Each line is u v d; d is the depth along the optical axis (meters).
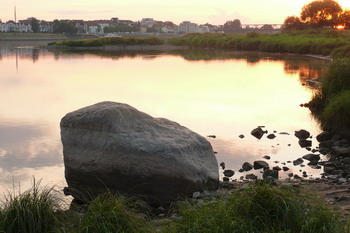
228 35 88.88
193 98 22.89
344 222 5.96
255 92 25.17
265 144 13.88
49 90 25.94
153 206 8.16
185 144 8.55
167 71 37.44
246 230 5.61
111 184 8.23
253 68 39.69
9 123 16.77
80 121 8.62
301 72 35.78
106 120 8.37
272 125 16.69
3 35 137.38
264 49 66.06
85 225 5.79
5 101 21.83
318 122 17.09
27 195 6.48
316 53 55.16
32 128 15.95
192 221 5.83
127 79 31.64
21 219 6.02
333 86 18.62
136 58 54.03
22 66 42.06
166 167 8.03
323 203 6.37
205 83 29.27
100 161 8.23
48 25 194.25
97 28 196.50
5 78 32.03
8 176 10.47
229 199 6.36
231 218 5.71
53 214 6.27
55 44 84.88
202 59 51.56
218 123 16.92
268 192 6.09
